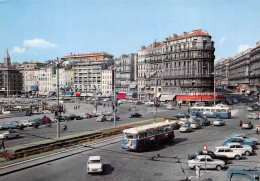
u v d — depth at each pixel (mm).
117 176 24000
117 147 35344
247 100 116125
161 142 36969
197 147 35000
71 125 57625
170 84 111438
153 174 24453
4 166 26156
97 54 182750
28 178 23531
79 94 166250
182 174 24375
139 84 131125
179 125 51625
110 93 153250
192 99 101375
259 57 123250
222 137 41281
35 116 76688
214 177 23250
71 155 31172
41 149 32156
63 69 178875
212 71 102000
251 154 31141
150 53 123812
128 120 64625
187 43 103812
